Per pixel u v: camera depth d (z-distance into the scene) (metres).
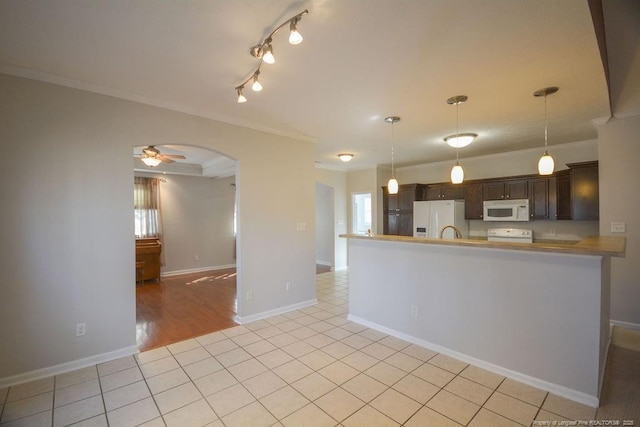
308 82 2.66
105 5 1.67
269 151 4.05
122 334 2.89
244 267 3.79
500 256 2.56
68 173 2.64
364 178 7.17
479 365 2.66
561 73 2.49
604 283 2.28
